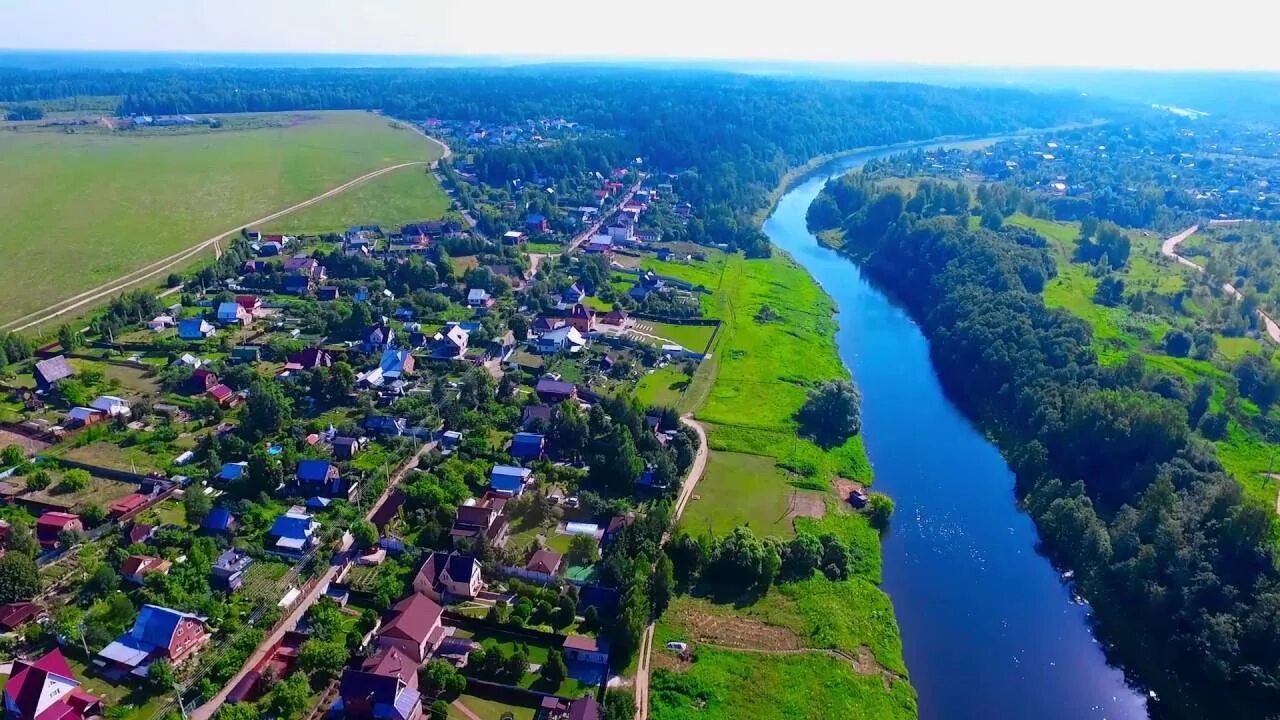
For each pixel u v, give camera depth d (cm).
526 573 10250
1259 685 8656
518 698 8469
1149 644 10038
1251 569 9900
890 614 10500
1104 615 10731
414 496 11394
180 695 8256
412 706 7962
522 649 8788
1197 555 10125
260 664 8638
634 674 8975
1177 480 12106
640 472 12431
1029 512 13012
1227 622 9275
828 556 11150
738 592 10506
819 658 9481
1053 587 11369
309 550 10644
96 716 8006
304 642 8875
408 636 8644
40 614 9194
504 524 11112
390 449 13100
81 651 8744
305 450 12900
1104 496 12775
